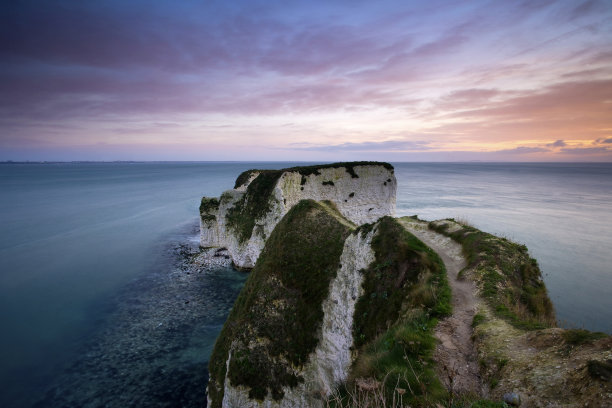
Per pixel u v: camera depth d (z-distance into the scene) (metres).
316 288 19.75
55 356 24.94
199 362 24.30
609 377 5.44
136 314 31.41
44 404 20.33
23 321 30.05
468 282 13.40
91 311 31.97
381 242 17.25
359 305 15.70
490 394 6.98
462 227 20.80
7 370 23.36
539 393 6.20
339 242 21.69
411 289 13.55
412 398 7.29
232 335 19.75
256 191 45.38
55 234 59.59
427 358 8.69
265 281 21.19
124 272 42.12
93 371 23.25
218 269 43.16
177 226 66.44
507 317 10.06
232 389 17.56
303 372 17.50
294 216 25.30
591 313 28.67
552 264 39.53
